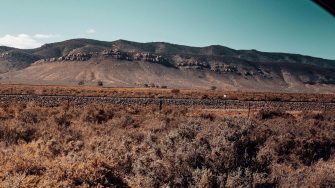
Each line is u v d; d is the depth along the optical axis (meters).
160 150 12.16
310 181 10.74
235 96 89.31
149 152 12.13
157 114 28.28
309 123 23.31
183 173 10.12
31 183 8.35
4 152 11.79
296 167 13.90
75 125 22.23
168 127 20.52
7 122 19.08
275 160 13.78
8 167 9.37
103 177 9.59
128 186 10.08
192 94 96.19
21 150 13.29
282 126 19.30
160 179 10.18
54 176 8.98
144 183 10.03
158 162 10.38
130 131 18.38
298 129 18.55
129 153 12.30
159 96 76.25
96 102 46.97
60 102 44.41
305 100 84.56
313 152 15.88
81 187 8.76
